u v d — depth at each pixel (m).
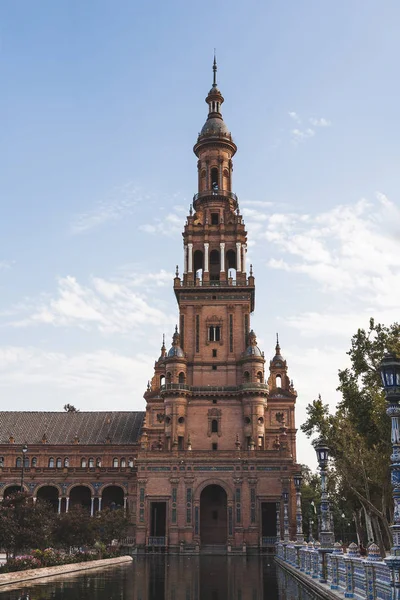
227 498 81.31
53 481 101.12
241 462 82.25
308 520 109.06
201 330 94.19
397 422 18.62
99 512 81.12
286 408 102.75
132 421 114.88
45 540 49.47
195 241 99.69
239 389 89.94
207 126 107.12
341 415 50.12
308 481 124.00
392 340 41.41
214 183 105.12
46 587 36.53
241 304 94.94
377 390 45.06
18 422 115.00
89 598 30.84
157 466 82.88
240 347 93.31
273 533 86.50
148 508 81.31
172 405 89.31
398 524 17.77
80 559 54.59
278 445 98.00
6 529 45.75
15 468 101.44
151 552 79.38
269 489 81.25
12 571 42.00
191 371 92.50
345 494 62.81
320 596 30.44
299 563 44.00
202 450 83.62
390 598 20.34
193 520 80.69
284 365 106.44
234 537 79.56
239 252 97.94
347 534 115.88
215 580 41.44
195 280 96.81
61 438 111.12
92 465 108.00
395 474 18.12
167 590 35.06
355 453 47.62
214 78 112.31
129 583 39.16
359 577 24.80
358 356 45.72
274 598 30.80
